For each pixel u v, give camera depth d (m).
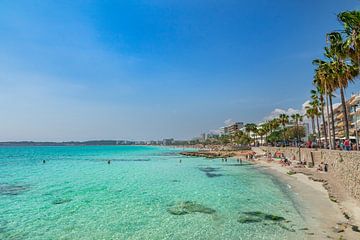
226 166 63.22
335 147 46.56
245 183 34.91
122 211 21.09
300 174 39.66
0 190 31.03
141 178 41.62
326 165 40.41
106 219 18.98
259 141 168.50
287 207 21.14
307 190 27.52
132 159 97.50
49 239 15.33
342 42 27.16
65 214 20.45
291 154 68.75
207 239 14.88
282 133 123.69
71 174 48.00
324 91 45.56
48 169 58.19
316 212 19.08
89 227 17.31
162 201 24.45
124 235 15.77
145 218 19.11
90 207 22.52
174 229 16.66
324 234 14.77
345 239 13.82
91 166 66.31
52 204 23.81
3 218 19.52
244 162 74.69
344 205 20.20
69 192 29.53
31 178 42.22
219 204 22.91
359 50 23.66
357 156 20.81
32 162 81.25
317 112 67.19
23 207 22.80
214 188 31.25
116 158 103.81
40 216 19.98
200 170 54.25
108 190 30.62
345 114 36.09
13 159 96.50
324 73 40.72
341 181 27.44
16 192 29.73
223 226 17.03
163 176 44.12
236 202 23.52
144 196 26.88
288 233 15.30
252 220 18.08
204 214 19.88
